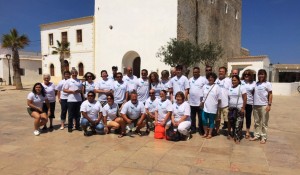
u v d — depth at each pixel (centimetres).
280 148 659
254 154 609
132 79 852
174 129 716
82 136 750
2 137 737
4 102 1572
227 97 741
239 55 3944
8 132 796
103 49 2536
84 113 747
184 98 728
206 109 730
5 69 3819
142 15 2294
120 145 665
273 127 930
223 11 3194
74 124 877
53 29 2941
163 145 669
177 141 708
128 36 2378
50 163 540
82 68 2733
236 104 712
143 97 845
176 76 807
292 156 599
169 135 711
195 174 491
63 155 587
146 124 793
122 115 743
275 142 716
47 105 805
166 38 2189
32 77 4056
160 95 748
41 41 3067
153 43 2250
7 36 2402
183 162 551
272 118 1120
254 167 530
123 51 2414
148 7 2259
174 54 1988
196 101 782
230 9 3438
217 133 785
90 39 2634
